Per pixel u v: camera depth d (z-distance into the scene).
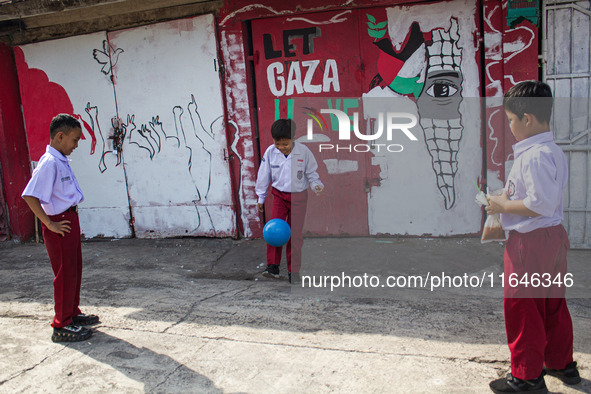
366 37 5.37
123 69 6.08
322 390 2.65
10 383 2.87
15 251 6.37
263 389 2.69
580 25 4.77
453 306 3.66
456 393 2.57
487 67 5.06
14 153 6.61
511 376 2.55
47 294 4.49
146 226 6.38
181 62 5.86
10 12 5.69
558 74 4.89
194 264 5.33
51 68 6.35
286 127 4.16
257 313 3.74
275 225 4.16
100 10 5.96
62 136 3.34
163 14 5.82
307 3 5.40
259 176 4.49
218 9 5.64
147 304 4.07
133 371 2.95
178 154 6.09
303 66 5.59
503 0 4.88
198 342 3.29
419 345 3.11
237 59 5.69
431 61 5.26
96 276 5.02
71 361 3.11
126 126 6.21
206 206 6.10
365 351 3.05
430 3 5.16
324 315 3.63
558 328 2.59
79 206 6.57
